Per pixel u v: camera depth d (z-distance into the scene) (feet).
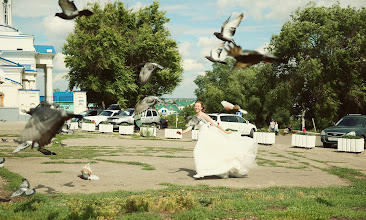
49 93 205.57
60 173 32.63
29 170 33.96
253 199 23.43
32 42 197.16
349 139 58.29
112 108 123.13
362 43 122.52
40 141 8.89
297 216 19.10
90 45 140.77
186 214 19.43
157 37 155.53
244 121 87.30
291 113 169.99
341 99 136.36
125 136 84.02
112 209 19.71
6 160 40.70
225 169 31.63
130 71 154.40
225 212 20.12
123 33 157.69
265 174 35.06
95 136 80.38
